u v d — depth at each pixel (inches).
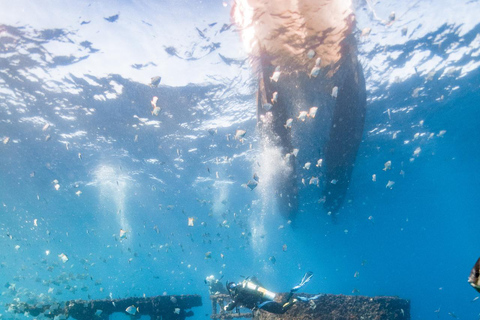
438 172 1262.3
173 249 2500.0
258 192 1143.0
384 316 265.9
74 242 2137.1
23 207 1342.3
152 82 233.9
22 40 429.4
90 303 361.1
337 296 290.5
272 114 390.3
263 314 300.8
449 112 755.4
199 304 428.1
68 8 384.5
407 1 379.9
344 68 337.7
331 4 283.9
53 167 911.7
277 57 336.2
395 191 1418.6
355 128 400.8
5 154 801.6
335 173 527.8
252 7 309.3
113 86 532.7
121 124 663.8
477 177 1413.6
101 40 433.1
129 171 978.1
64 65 480.1
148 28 414.6
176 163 907.4
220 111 616.1
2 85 527.5
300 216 1481.3
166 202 1353.3
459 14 420.2
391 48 472.4
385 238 2746.1
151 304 385.4
